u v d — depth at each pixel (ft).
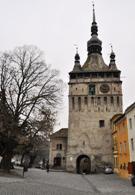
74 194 70.79
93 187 99.81
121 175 167.94
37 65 138.41
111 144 223.10
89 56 274.36
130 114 145.28
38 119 130.62
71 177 153.48
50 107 135.13
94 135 227.40
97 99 236.84
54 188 82.53
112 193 81.20
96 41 277.03
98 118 231.30
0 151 126.11
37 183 94.53
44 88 136.67
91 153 222.89
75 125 231.71
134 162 134.41
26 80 134.00
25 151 150.41
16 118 125.49
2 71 130.93
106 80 240.53
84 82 242.37
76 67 253.03
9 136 120.88
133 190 91.97
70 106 237.86
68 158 223.30
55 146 268.00
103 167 217.77
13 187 72.90
